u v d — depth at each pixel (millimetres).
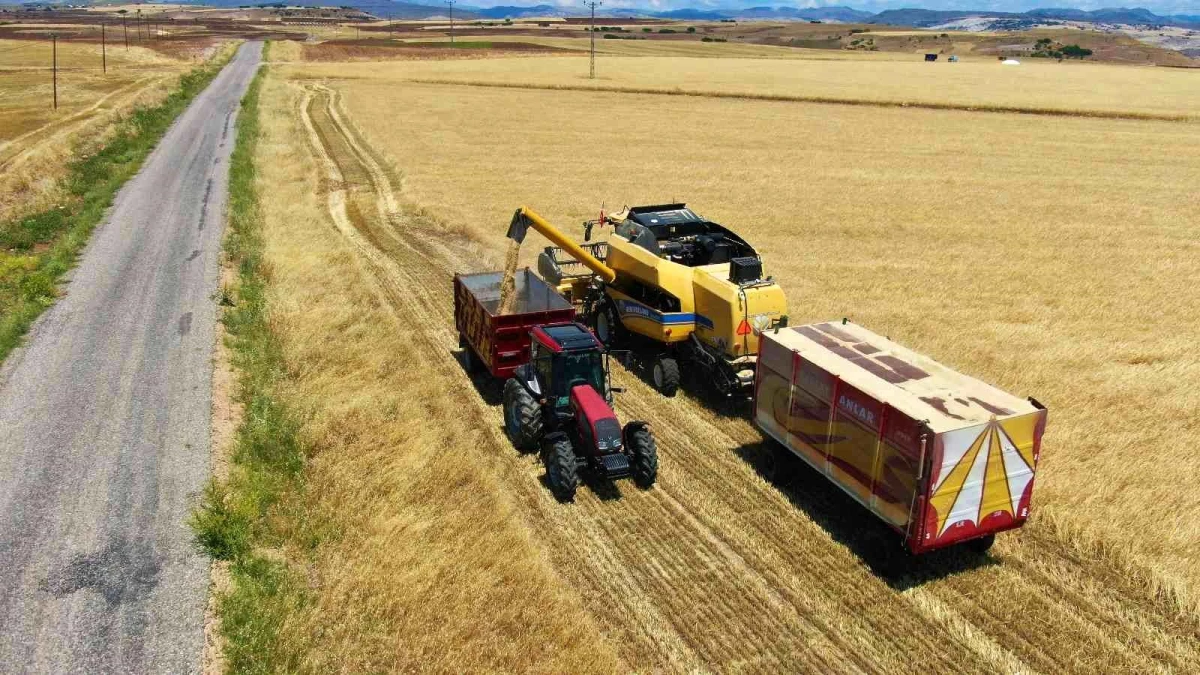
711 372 15703
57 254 24453
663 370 16000
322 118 56375
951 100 68000
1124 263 25578
